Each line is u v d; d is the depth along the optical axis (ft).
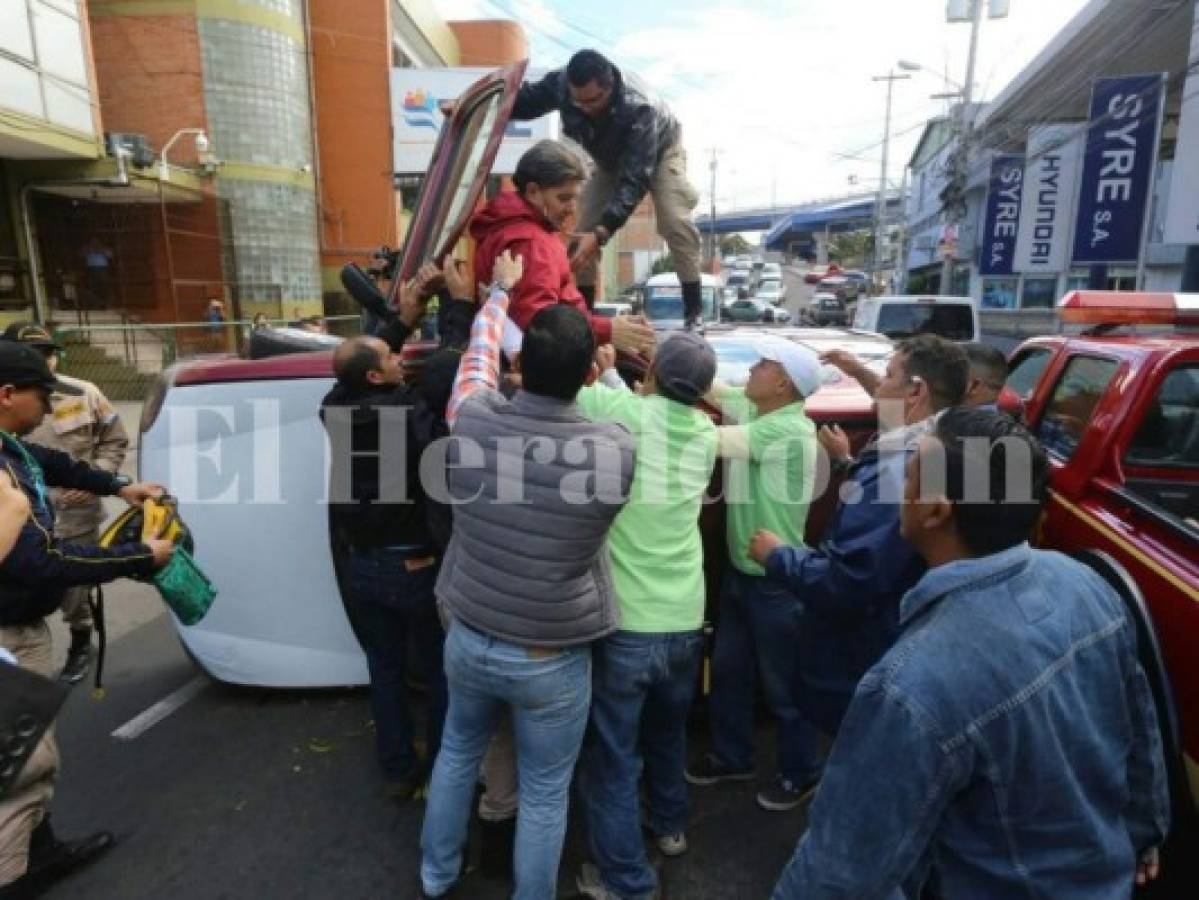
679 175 11.44
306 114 57.82
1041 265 53.11
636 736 7.62
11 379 7.84
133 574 7.54
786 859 8.56
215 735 11.04
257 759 10.48
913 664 3.89
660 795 8.38
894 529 6.34
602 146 10.14
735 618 9.12
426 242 9.89
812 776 9.22
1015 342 46.96
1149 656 7.17
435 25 81.15
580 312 6.47
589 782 7.72
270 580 11.00
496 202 8.20
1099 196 41.01
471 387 7.02
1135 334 11.73
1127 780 4.54
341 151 64.03
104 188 44.62
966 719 3.75
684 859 8.54
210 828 9.16
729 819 9.18
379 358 8.25
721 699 9.45
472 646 6.71
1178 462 10.59
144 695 12.18
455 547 7.10
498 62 90.68
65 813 9.43
